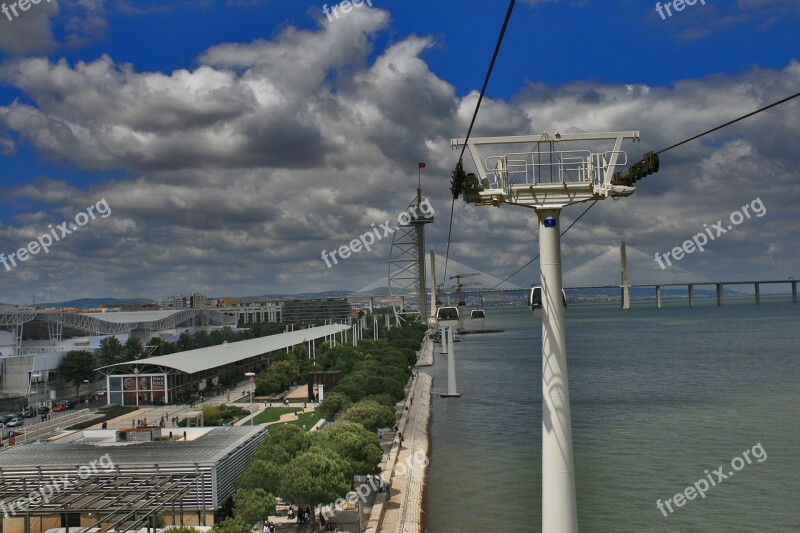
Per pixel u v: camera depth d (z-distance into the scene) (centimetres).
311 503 7312
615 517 8538
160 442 8450
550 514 3822
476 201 3941
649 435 12731
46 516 6306
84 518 6844
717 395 16925
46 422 13988
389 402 12638
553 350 3875
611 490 9569
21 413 15712
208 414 14225
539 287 3975
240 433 8950
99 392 19612
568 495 3809
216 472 7388
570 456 3847
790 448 11519
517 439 12988
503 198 3872
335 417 12200
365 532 7438
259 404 16775
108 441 9550
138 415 15338
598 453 11556
